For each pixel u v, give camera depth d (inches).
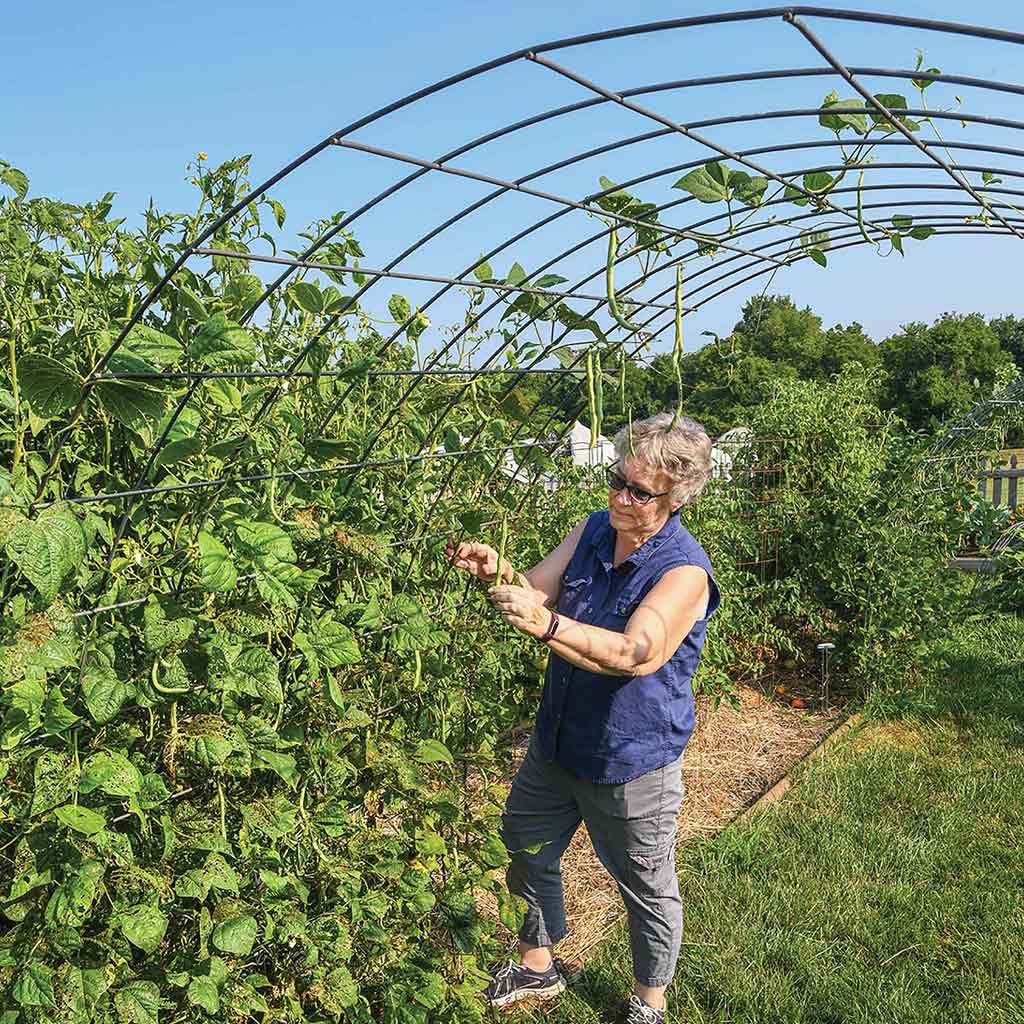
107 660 55.6
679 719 95.7
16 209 79.4
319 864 75.5
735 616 216.4
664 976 101.4
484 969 95.3
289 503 73.4
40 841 54.7
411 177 60.5
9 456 65.3
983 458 265.6
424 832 85.3
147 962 63.8
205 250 53.6
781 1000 109.6
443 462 100.5
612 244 71.0
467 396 96.7
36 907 56.4
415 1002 81.5
